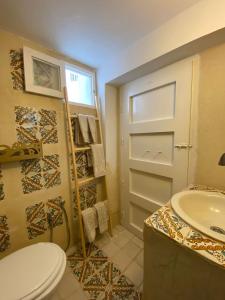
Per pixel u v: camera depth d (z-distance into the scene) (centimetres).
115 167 187
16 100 116
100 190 183
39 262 91
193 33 95
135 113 162
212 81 104
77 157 157
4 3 88
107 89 168
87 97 174
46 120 133
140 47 125
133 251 155
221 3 84
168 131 132
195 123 115
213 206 97
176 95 123
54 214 143
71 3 89
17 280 81
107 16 100
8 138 113
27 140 122
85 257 147
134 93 157
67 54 145
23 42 119
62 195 148
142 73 142
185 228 66
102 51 141
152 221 72
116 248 159
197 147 116
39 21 103
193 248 56
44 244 106
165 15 101
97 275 130
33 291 76
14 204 119
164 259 68
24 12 95
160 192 148
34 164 127
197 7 92
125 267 137
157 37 113
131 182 176
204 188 109
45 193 136
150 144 150
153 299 76
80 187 162
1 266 88
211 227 88
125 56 138
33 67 122
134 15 100
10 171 115
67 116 139
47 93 129
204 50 106
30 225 128
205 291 57
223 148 104
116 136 184
